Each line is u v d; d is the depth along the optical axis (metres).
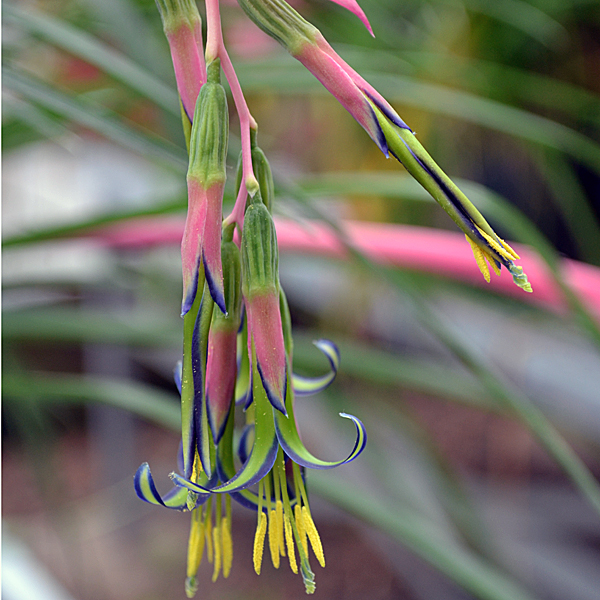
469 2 0.89
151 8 0.64
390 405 0.90
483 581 0.51
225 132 0.32
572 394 0.90
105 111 0.49
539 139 0.67
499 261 0.31
